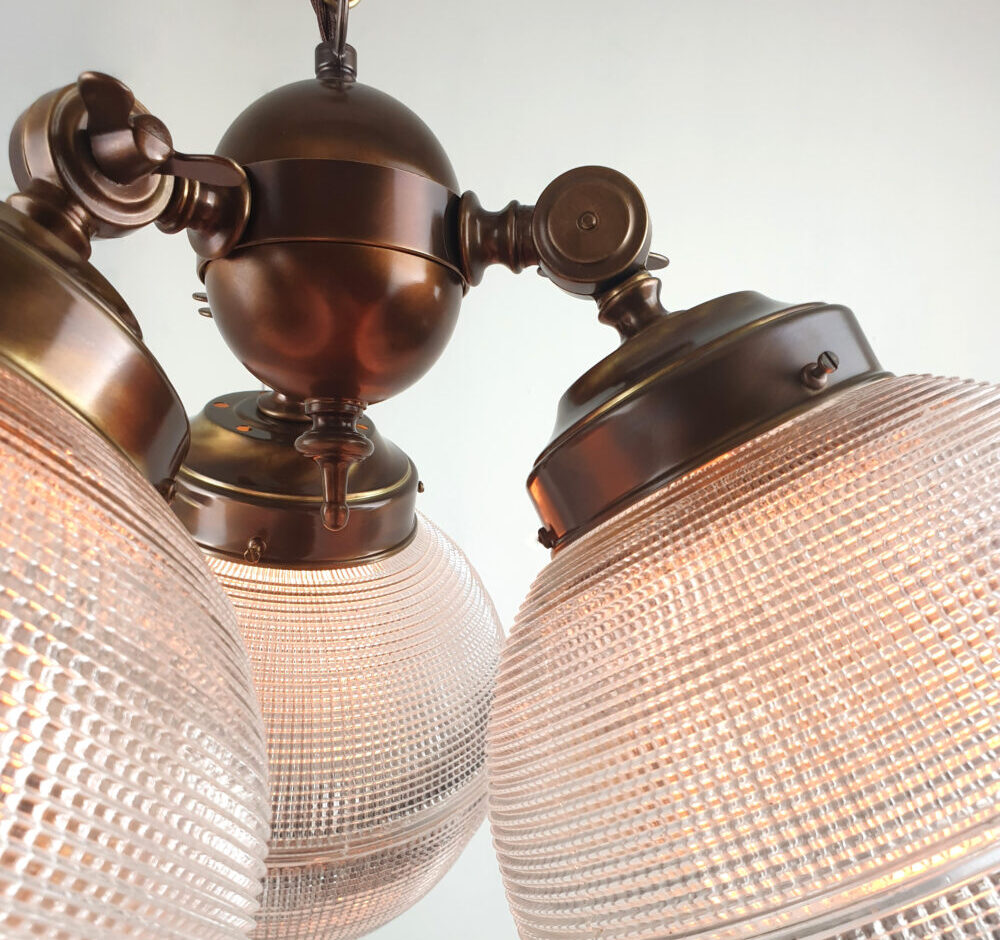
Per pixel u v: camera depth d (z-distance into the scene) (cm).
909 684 21
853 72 81
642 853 22
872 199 80
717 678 22
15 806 15
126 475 21
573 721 24
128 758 17
